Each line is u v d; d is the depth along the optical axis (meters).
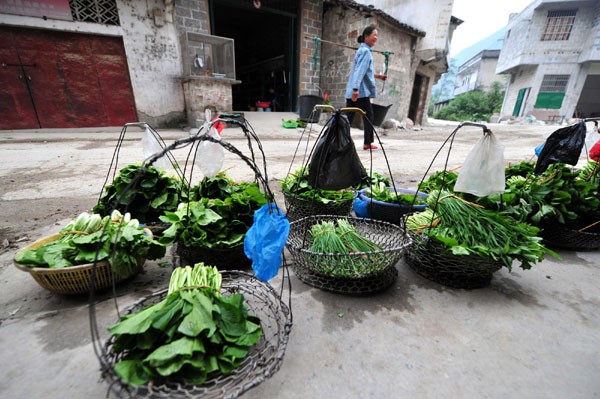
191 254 1.87
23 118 7.50
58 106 7.77
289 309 1.34
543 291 1.79
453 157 6.40
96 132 7.87
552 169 2.54
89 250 1.49
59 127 7.89
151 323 1.10
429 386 1.17
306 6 10.62
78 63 7.68
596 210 2.26
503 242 1.72
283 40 12.88
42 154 5.31
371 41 4.99
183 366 1.09
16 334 1.35
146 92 8.51
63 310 1.50
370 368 1.24
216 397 1.01
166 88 8.73
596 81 22.42
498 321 1.53
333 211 2.55
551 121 21.50
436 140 9.84
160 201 2.19
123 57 8.08
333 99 11.77
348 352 1.31
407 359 1.29
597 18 18.42
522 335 1.44
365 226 2.37
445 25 12.04
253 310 1.53
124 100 8.40
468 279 1.84
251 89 16.42
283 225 1.32
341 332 1.43
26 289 1.66
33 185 3.56
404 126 13.46
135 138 7.30
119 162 4.81
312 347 1.33
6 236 2.28
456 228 1.84
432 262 1.85
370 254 1.58
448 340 1.40
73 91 7.81
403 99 13.39
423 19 12.24
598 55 18.56
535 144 9.02
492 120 27.48
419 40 12.66
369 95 5.25
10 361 1.21
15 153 5.32
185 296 1.22
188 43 8.47
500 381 1.19
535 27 20.41
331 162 1.91
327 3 10.88
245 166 4.84
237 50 16.59
